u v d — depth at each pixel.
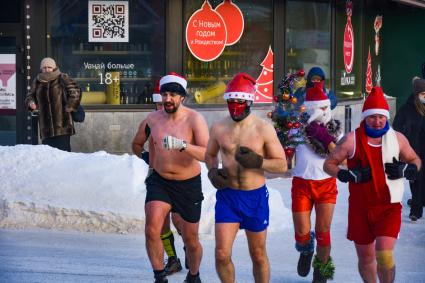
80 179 21.42
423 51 43.72
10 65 30.97
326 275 16.20
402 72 44.12
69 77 28.44
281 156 13.96
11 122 31.16
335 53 35.41
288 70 32.84
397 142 14.07
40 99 27.16
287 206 25.05
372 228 14.20
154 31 31.14
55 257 18.12
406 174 13.81
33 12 30.64
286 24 32.62
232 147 13.95
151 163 15.96
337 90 35.81
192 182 15.49
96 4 30.94
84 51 31.00
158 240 15.04
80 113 27.61
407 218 23.89
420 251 19.69
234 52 31.89
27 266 17.25
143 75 31.22
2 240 19.66
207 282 16.39
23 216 21.03
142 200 20.94
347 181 13.91
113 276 16.58
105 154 22.92
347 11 36.84
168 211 15.35
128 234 20.59
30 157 22.11
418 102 22.94
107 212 20.72
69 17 30.86
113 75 31.11
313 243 16.48
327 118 16.20
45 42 30.73
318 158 16.02
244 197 13.92
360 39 39.00
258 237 14.09
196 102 31.45
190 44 31.31
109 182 21.31
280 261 18.38
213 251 19.19
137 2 31.05
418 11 43.62
